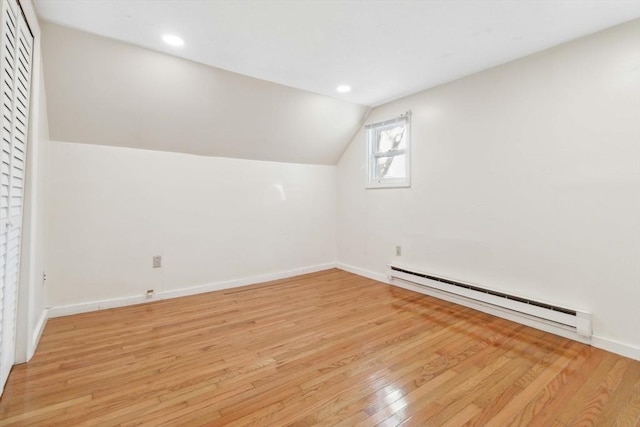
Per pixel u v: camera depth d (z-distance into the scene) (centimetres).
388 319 255
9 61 138
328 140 389
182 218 310
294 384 165
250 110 306
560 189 223
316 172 414
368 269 390
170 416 139
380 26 197
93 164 263
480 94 268
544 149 230
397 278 347
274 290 335
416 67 260
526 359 191
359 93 324
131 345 206
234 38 212
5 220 142
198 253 321
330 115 359
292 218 393
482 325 242
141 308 275
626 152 194
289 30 202
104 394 154
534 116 235
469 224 280
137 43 219
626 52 193
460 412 144
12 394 152
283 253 387
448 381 168
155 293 296
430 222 314
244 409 145
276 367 181
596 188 207
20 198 170
